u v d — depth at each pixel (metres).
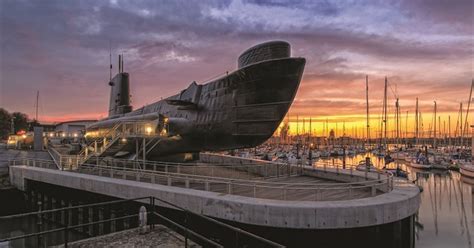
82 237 17.84
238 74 17.19
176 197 13.33
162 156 23.95
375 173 19.52
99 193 16.80
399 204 11.66
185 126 20.89
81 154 24.94
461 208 26.75
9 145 61.41
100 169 20.16
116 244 7.88
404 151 77.62
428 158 57.06
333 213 10.76
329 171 20.61
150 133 21.12
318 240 11.28
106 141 23.31
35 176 22.11
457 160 55.44
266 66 15.66
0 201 23.69
